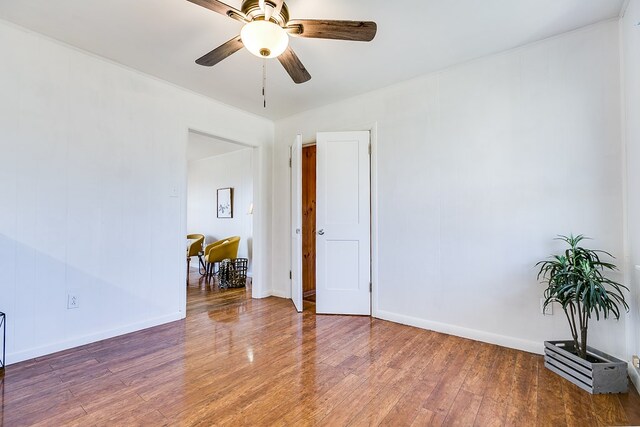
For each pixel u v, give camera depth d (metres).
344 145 3.37
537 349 2.35
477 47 2.45
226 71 2.84
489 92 2.59
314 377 2.00
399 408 1.68
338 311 3.34
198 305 3.69
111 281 2.68
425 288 2.90
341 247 3.35
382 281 3.19
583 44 2.21
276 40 1.75
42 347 2.30
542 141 2.36
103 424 1.54
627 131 2.01
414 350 2.42
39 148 2.31
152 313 2.95
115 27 2.20
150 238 2.94
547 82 2.34
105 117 2.65
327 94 3.35
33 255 2.28
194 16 2.08
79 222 2.50
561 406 1.69
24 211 2.24
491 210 2.57
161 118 3.02
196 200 6.65
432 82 2.89
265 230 4.11
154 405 1.70
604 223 2.12
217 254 4.87
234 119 3.72
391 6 1.96
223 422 1.56
